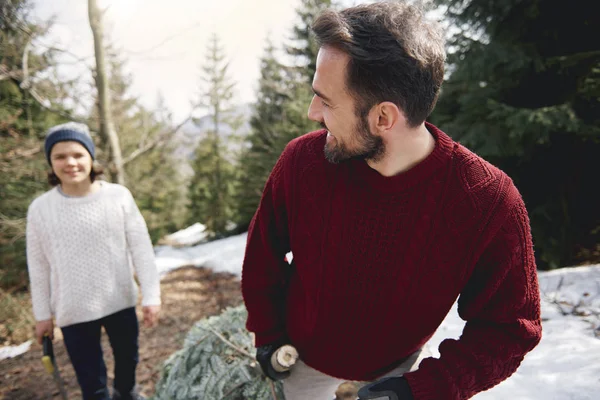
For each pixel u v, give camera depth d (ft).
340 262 2.84
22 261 19.30
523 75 12.01
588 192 13.25
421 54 2.04
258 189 38.73
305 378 3.98
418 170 2.41
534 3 10.78
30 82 17.06
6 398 8.50
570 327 7.32
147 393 8.05
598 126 11.05
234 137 60.03
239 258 21.80
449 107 13.84
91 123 19.10
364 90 2.11
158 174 38.06
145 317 6.08
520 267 2.50
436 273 2.63
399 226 2.56
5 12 15.66
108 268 5.83
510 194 2.44
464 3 11.90
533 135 11.16
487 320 2.69
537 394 5.33
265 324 3.71
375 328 3.06
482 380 2.61
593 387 5.19
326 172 2.71
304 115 28.30
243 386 4.97
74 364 5.82
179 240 61.57
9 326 12.70
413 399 2.62
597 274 9.68
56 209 5.57
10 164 18.44
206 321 5.87
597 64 10.76
